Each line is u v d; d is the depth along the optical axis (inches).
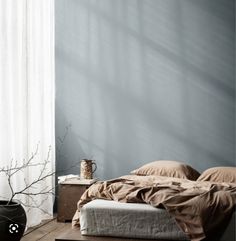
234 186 163.2
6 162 164.9
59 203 199.6
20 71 180.7
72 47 234.8
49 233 174.4
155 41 229.6
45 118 208.2
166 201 130.8
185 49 227.1
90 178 210.2
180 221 126.9
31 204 185.8
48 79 211.3
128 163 229.8
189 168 202.7
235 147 221.6
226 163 222.5
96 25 233.8
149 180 180.9
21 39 181.3
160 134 227.8
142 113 229.3
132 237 134.5
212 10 225.6
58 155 233.9
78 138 233.0
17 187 172.7
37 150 188.9
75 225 151.9
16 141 174.4
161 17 229.3
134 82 230.4
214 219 125.0
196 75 226.1
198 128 225.1
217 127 223.6
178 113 226.8
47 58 211.0
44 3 208.8
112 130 231.0
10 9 171.8
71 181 202.4
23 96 182.1
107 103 231.8
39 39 200.8
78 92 233.6
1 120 162.7
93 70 233.0
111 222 136.0
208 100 224.7
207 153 224.1
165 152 227.3
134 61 230.7
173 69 227.6
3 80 163.9
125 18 232.2
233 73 223.0
